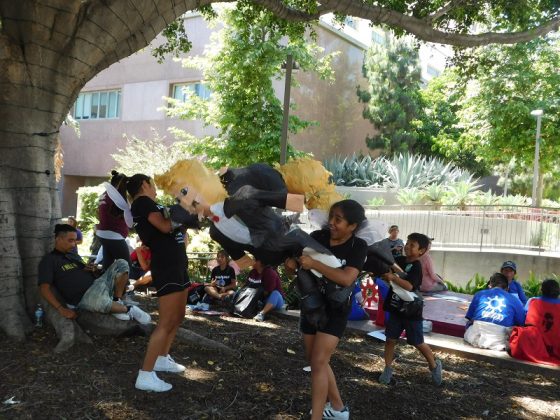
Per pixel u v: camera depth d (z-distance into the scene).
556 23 9.62
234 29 14.84
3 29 5.21
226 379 4.69
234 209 3.34
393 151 24.33
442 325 7.60
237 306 7.68
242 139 15.96
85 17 5.46
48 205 5.55
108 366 4.57
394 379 5.31
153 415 3.83
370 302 8.16
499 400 4.98
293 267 3.58
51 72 5.46
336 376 5.23
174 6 6.38
